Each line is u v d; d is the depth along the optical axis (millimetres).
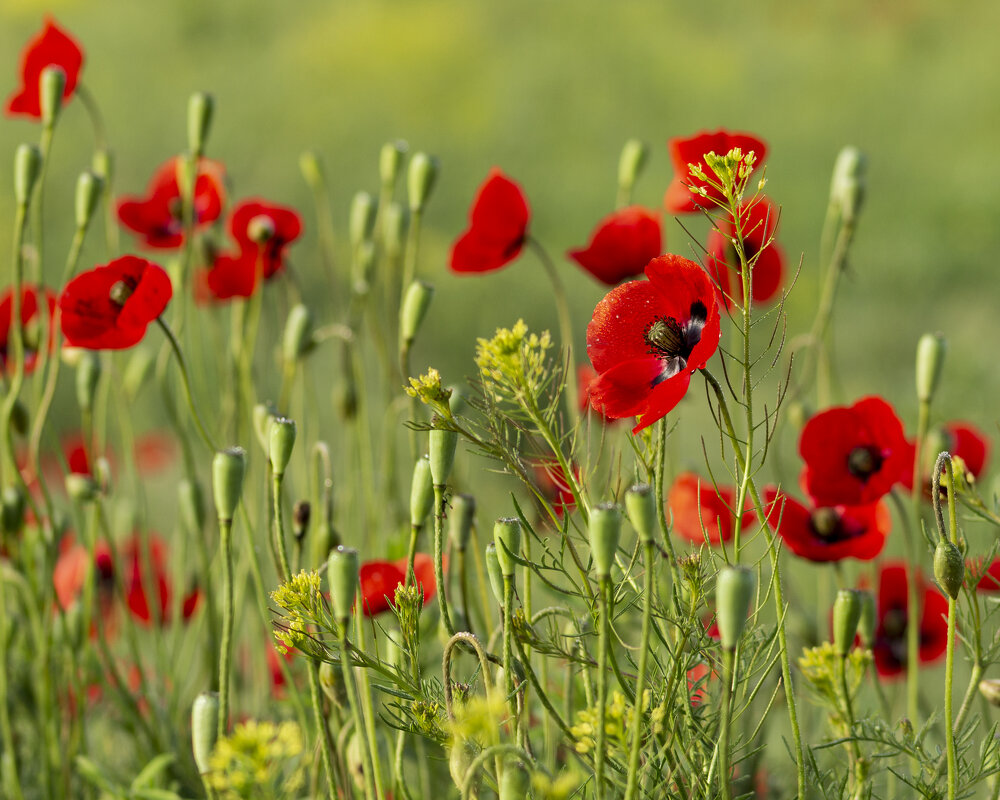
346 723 1733
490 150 8398
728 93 9188
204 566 1887
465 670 1829
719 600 1572
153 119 8633
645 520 1575
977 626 1675
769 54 9859
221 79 9484
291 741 1606
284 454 1669
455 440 1646
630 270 1896
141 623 2082
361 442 1955
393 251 1978
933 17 10453
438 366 5395
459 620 1722
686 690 1661
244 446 1944
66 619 1895
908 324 5492
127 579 2047
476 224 1922
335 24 10453
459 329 5582
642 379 1662
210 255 1995
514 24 10430
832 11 10797
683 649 1655
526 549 1681
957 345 4586
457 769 1612
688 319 1664
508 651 1640
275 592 1659
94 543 1872
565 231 7172
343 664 1632
